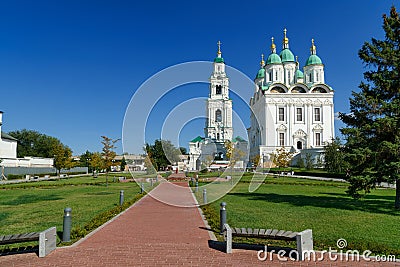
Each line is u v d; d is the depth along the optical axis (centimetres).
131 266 636
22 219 1176
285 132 6775
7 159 5366
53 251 735
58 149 4428
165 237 865
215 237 866
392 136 1341
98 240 831
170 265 642
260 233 736
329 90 6856
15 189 2648
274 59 7525
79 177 4831
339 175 3694
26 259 681
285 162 5350
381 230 951
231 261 667
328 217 1179
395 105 1332
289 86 6900
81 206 1520
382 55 1402
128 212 1295
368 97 1385
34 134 8688
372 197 1861
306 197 1877
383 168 1332
